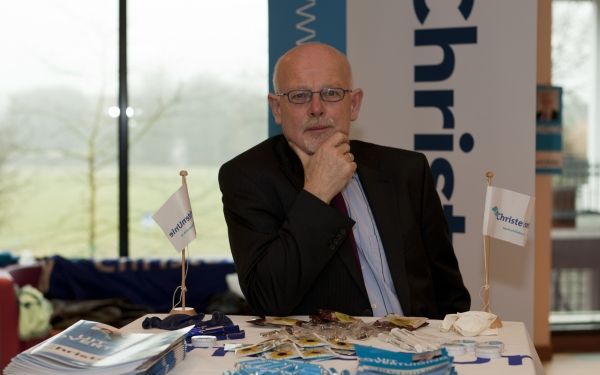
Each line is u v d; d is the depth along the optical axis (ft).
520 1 10.62
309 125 6.61
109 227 16.22
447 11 10.87
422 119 11.04
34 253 16.11
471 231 10.92
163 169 16.25
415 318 5.69
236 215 6.55
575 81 17.34
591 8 17.28
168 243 16.26
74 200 16.14
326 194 6.04
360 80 11.17
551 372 15.03
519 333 5.35
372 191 6.76
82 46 15.97
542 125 14.69
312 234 5.95
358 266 6.43
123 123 16.07
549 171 14.79
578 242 17.65
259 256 6.20
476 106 10.83
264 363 4.42
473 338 5.21
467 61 10.83
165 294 14.97
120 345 4.51
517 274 10.90
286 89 6.68
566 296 17.70
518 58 10.67
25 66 15.89
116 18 15.98
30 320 12.46
